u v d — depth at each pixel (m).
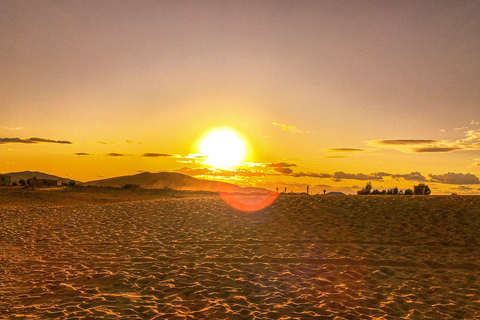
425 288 7.45
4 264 8.84
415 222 13.32
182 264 8.89
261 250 10.35
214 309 6.04
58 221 15.29
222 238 11.86
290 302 6.48
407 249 10.40
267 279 7.82
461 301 6.77
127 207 18.42
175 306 6.17
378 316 5.97
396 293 7.13
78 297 6.52
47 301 6.33
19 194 29.08
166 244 11.09
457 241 11.09
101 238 12.01
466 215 13.83
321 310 6.15
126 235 12.43
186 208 17.64
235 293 6.90
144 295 6.73
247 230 13.01
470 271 8.59
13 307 6.02
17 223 15.00
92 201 29.23
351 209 15.77
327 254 9.93
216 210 16.88
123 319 5.57
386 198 18.16
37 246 10.97
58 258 9.45
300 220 14.34
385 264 9.07
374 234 12.09
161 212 16.77
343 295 6.93
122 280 7.60
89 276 7.83
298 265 8.92
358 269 8.66
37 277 7.75
